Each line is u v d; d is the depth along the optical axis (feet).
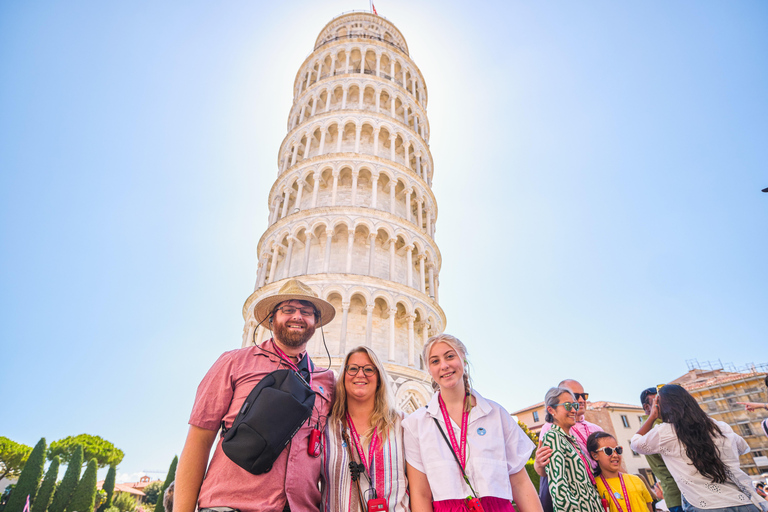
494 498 17.76
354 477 18.65
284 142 149.48
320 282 100.94
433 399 21.22
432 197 140.46
